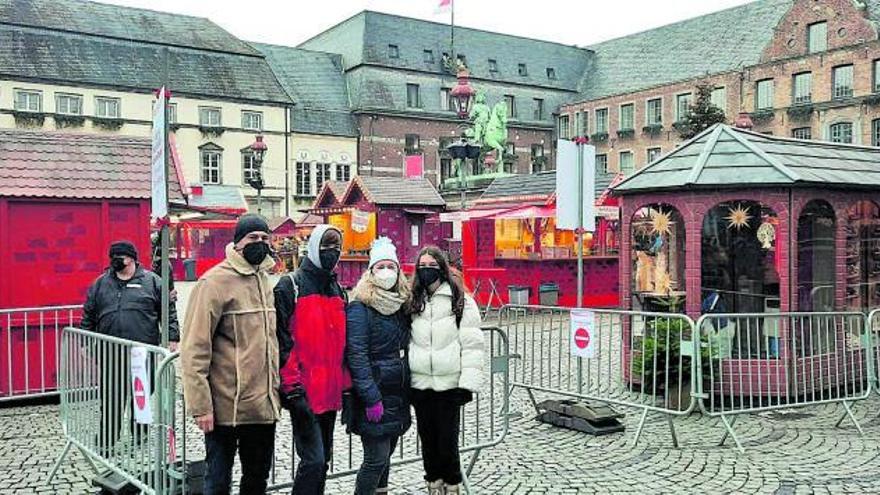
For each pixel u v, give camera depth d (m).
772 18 55.06
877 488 6.36
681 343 7.62
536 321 11.48
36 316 9.49
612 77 65.69
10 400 9.48
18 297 9.45
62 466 6.99
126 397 5.68
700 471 6.86
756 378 9.12
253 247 4.76
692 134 41.94
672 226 10.59
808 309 9.77
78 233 9.75
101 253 9.87
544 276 21.08
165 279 6.37
